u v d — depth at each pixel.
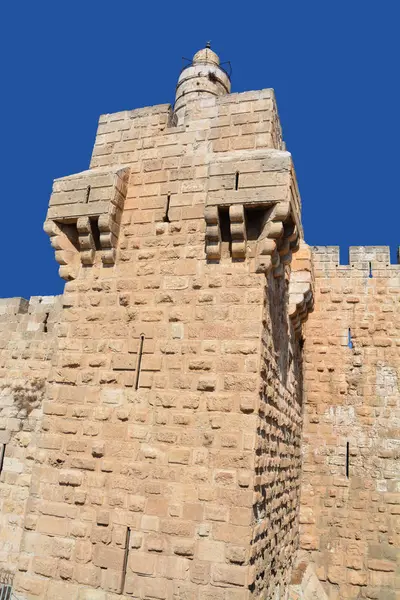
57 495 10.16
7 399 17.73
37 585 9.71
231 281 10.20
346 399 18.16
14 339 18.48
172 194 11.35
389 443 17.45
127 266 11.21
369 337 18.53
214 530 8.92
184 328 10.27
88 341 10.98
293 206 10.31
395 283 18.83
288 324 14.51
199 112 11.88
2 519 16.25
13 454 16.92
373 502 17.03
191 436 9.56
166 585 8.93
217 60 18.52
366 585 16.28
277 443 11.98
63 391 10.82
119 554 9.38
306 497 17.52
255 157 10.24
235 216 10.02
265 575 10.28
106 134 12.59
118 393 10.37
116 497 9.73
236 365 9.67
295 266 16.12
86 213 11.28
